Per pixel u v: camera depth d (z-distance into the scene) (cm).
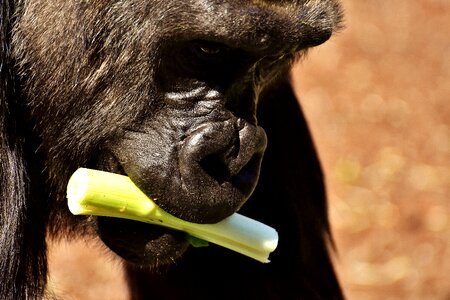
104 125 994
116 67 980
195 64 953
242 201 949
